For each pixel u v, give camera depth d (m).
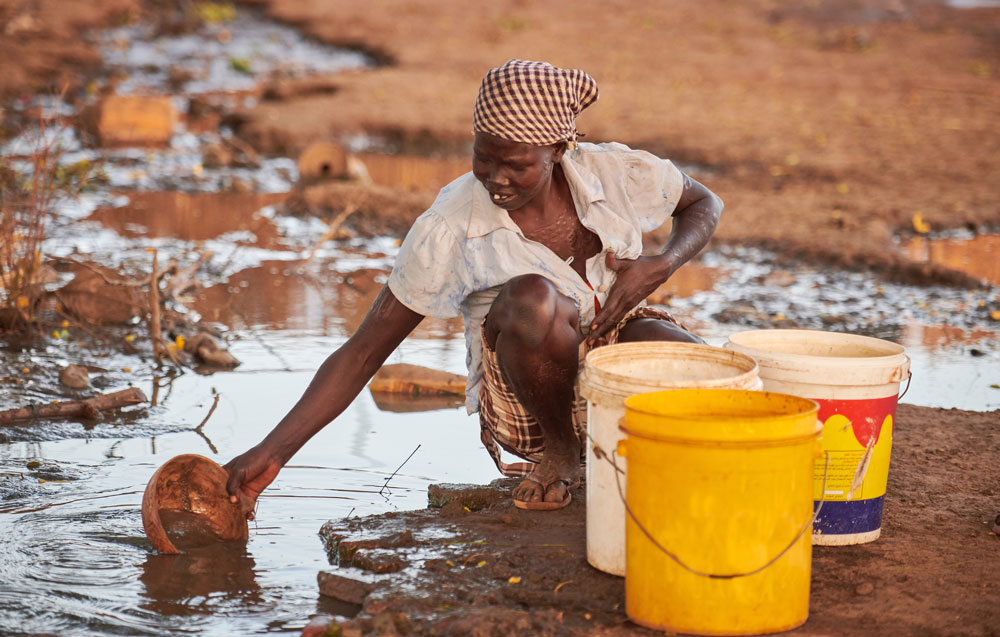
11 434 4.93
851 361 3.34
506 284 3.55
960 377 6.03
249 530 3.86
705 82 19.88
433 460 4.72
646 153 3.95
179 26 25.03
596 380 3.18
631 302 3.71
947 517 3.77
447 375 5.87
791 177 12.51
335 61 22.92
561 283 3.67
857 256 8.91
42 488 4.26
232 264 8.77
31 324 6.56
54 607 3.20
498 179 3.53
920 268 8.52
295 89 18.66
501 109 3.45
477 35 24.47
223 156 13.86
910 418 5.02
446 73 20.59
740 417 2.99
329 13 26.41
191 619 3.15
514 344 3.50
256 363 6.25
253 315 7.33
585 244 3.80
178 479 3.80
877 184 12.03
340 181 12.08
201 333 6.46
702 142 14.34
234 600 3.28
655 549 2.88
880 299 7.88
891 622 2.98
